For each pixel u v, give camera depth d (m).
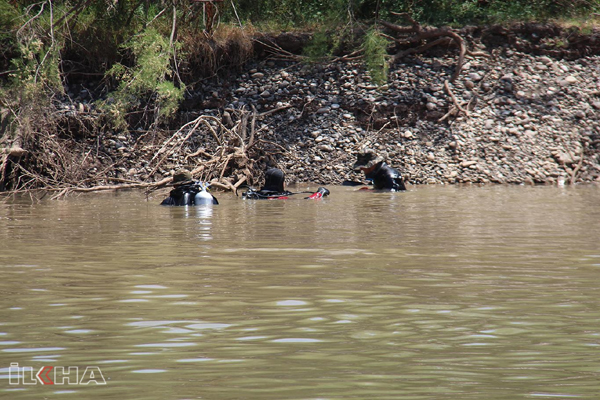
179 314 21.97
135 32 100.56
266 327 20.48
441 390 15.51
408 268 29.48
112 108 90.31
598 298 23.94
